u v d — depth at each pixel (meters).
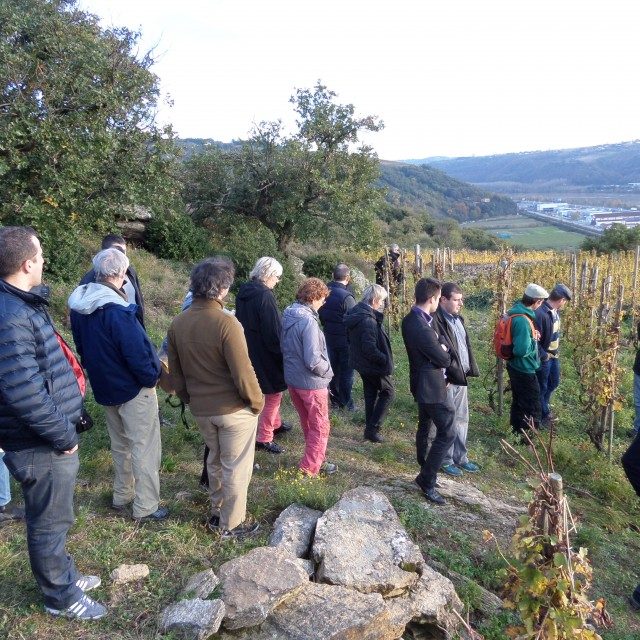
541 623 2.69
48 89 9.28
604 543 4.65
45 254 9.74
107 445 4.82
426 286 4.56
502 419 6.96
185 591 2.93
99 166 10.78
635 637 3.61
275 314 4.73
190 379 3.41
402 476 5.09
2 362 2.30
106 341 3.29
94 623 2.73
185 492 4.12
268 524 3.80
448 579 3.45
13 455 2.48
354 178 19.55
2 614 2.72
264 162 19.47
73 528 3.45
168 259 14.67
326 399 4.52
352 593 3.01
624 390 8.75
